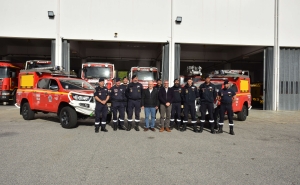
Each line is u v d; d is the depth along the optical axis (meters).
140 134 7.89
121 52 27.22
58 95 8.82
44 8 17.11
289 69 18.84
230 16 18.34
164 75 18.27
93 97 8.55
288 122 11.77
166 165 4.91
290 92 18.80
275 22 18.52
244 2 18.41
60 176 4.25
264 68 19.08
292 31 18.61
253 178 4.31
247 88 11.92
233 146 6.59
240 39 18.41
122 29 17.72
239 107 11.10
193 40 18.09
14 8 16.91
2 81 17.08
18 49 25.86
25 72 10.61
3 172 4.39
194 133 8.29
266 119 12.80
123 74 27.89
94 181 4.06
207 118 9.63
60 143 6.48
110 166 4.80
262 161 5.31
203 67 32.50
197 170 4.67
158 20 17.95
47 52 26.38
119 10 17.70
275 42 18.53
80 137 7.23
